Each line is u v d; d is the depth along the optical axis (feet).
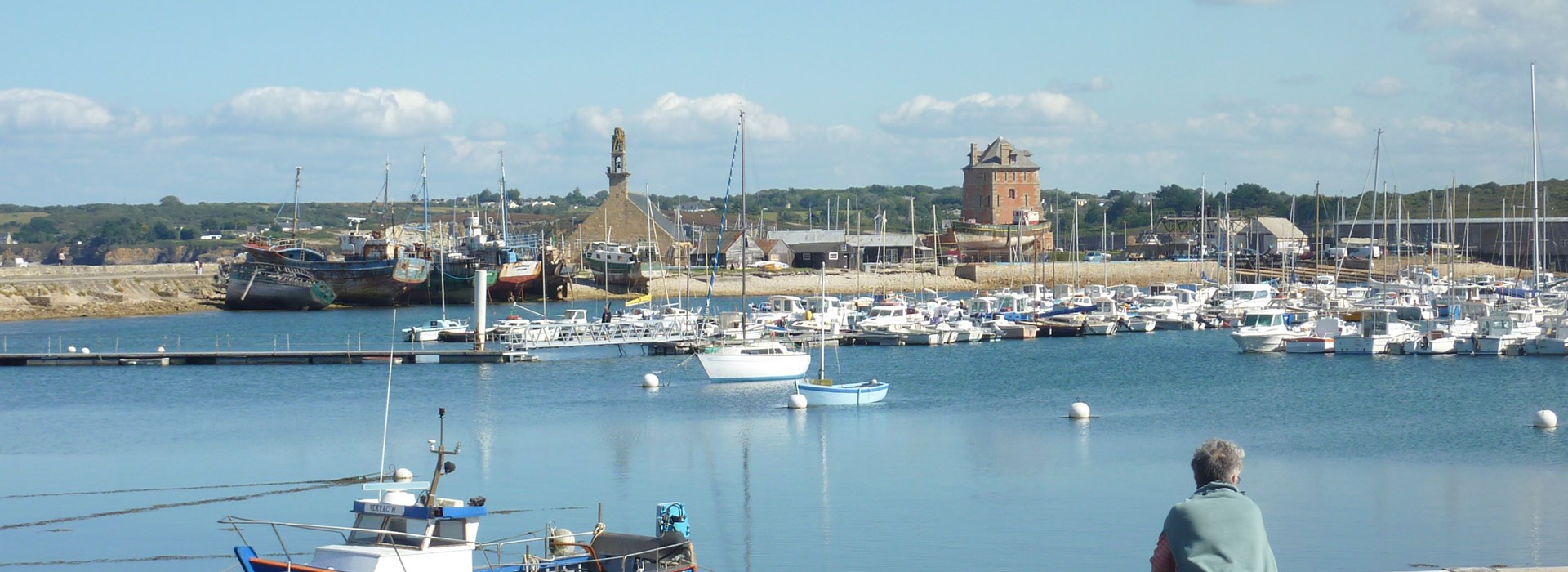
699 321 365.20
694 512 145.38
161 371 312.09
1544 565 116.16
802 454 185.06
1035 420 217.36
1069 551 125.18
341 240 623.77
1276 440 191.62
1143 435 199.31
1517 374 266.98
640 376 289.33
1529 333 309.22
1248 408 228.63
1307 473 164.45
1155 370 296.30
